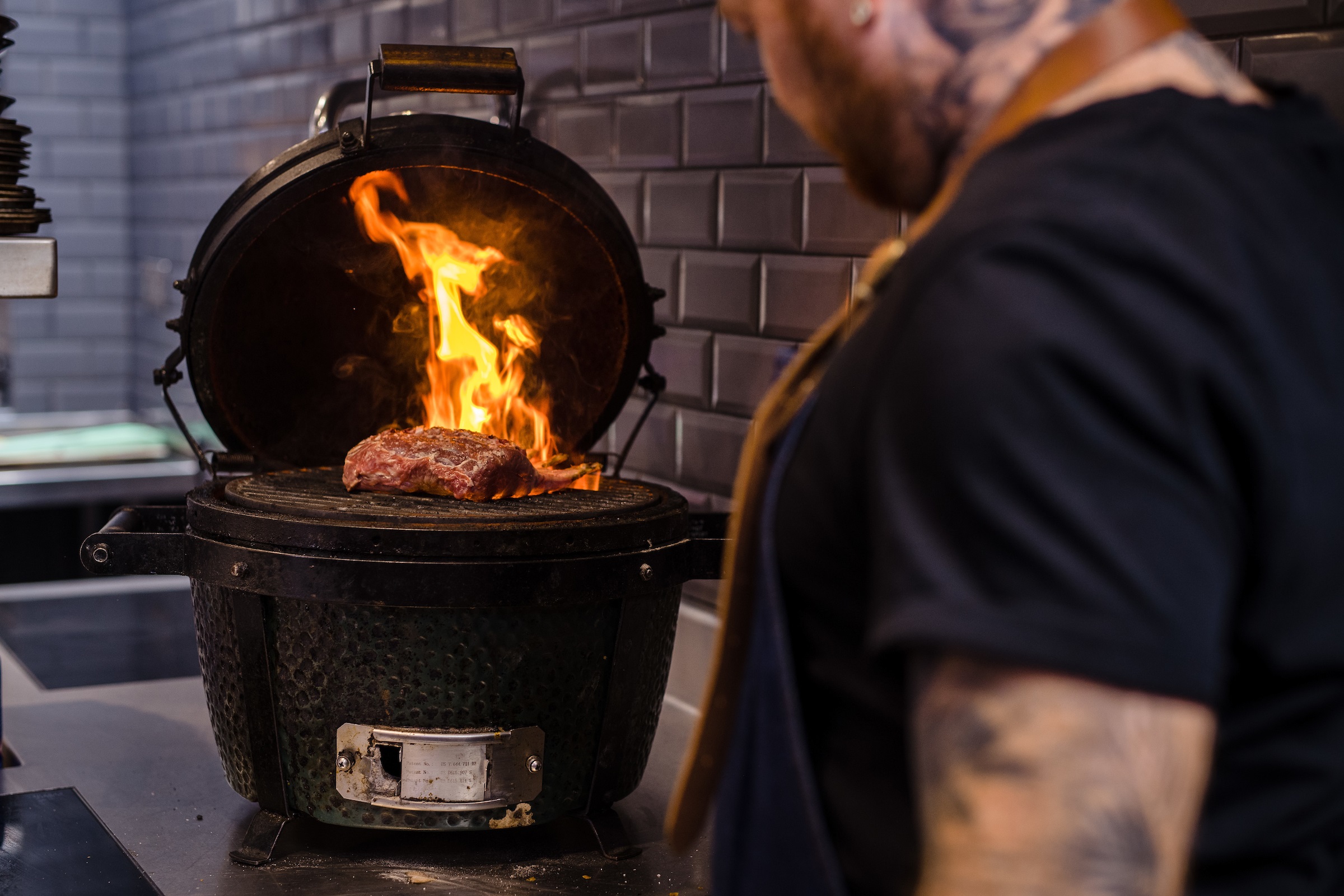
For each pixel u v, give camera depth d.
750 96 1.90
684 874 1.43
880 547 0.51
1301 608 0.52
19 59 4.06
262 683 1.34
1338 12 1.21
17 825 1.52
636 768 1.48
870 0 0.59
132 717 1.96
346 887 1.37
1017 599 0.46
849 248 1.76
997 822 0.46
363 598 1.26
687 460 2.11
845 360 0.58
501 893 1.37
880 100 0.60
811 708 0.64
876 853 0.60
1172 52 0.57
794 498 0.60
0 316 4.12
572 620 1.34
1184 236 0.48
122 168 4.27
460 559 1.26
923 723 0.49
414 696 1.32
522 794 1.37
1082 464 0.46
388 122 1.47
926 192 0.63
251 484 1.51
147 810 1.58
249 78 3.35
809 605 0.62
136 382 4.29
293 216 1.56
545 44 2.34
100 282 4.27
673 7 2.02
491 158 1.48
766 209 1.90
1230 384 0.46
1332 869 0.58
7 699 2.03
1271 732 0.56
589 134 2.27
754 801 0.66
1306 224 0.52
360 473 1.45
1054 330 0.47
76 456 3.41
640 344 1.67
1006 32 0.57
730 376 2.00
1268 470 0.48
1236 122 0.54
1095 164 0.51
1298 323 0.50
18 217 1.55
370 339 1.70
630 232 1.60
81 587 2.83
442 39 2.61
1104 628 0.44
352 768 1.34
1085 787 0.45
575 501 1.46
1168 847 0.46
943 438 0.48
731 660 0.69
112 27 4.18
